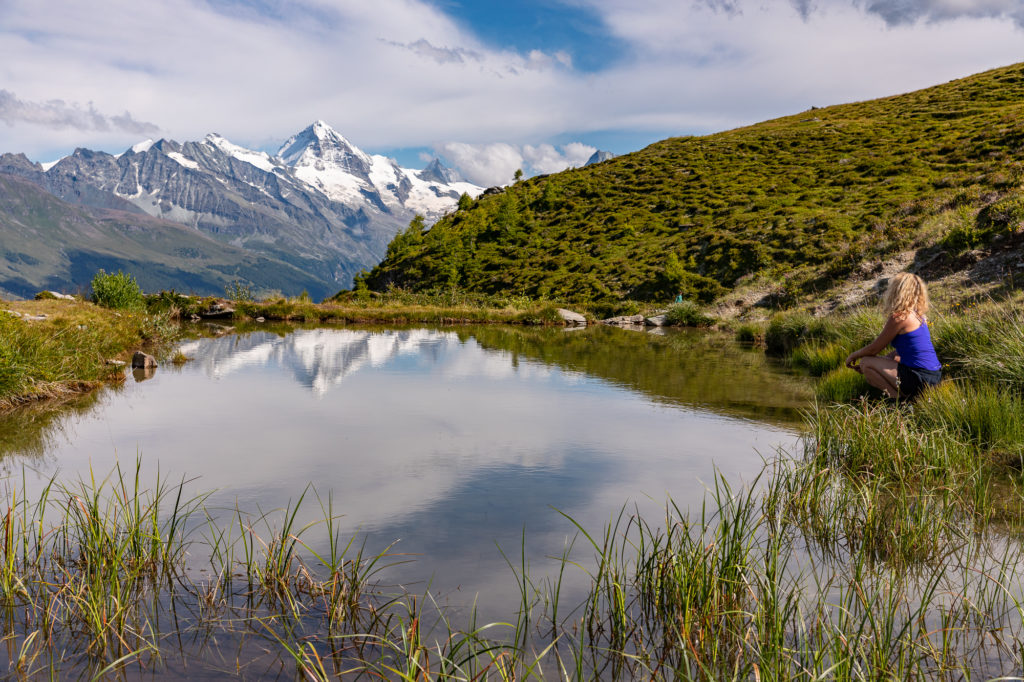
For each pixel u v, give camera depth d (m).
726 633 3.42
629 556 4.33
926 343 7.78
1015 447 6.41
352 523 4.91
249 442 7.49
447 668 3.00
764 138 65.75
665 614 3.62
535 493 5.68
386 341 21.48
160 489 5.65
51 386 10.53
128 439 7.56
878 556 4.34
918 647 3.15
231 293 36.06
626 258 44.94
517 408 9.84
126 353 15.55
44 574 4.04
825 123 68.75
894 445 6.10
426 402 10.30
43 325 13.02
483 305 42.62
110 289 25.50
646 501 5.48
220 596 3.76
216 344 19.52
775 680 2.79
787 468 5.91
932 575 4.02
